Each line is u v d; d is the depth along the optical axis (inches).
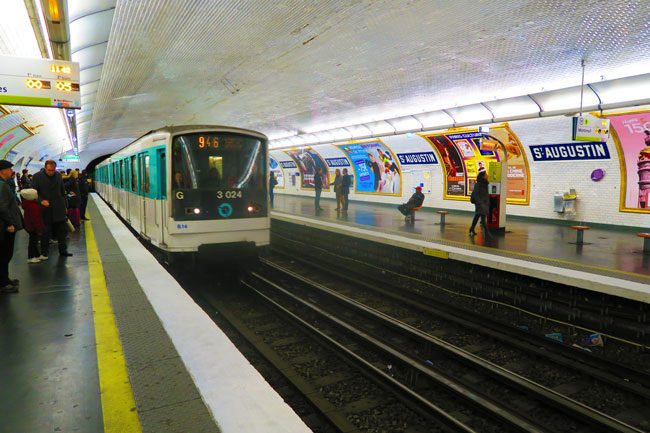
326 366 228.5
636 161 460.1
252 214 350.6
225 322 296.8
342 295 342.3
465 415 183.5
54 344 159.3
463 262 358.9
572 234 463.2
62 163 1834.4
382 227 524.1
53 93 335.6
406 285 393.1
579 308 278.4
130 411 111.3
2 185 215.8
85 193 555.2
